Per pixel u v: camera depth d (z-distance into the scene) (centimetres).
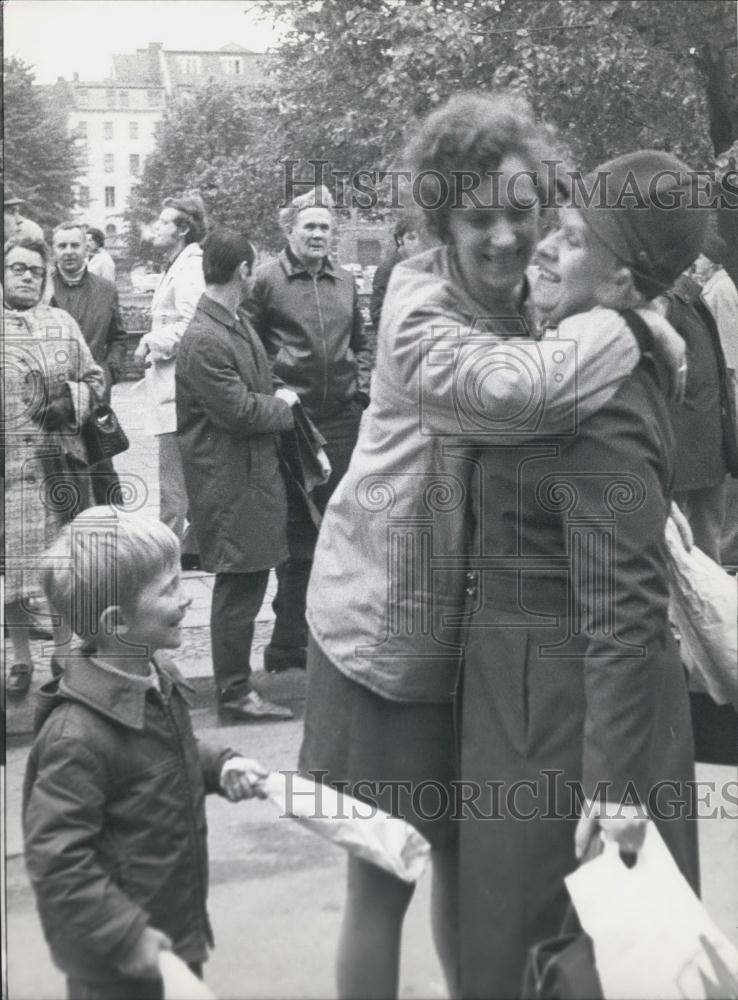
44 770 224
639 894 229
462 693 230
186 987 229
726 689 251
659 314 228
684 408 252
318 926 239
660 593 218
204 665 240
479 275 225
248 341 238
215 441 238
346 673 233
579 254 222
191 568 240
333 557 234
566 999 224
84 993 232
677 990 226
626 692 216
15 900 235
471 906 230
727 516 259
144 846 228
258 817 238
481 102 229
